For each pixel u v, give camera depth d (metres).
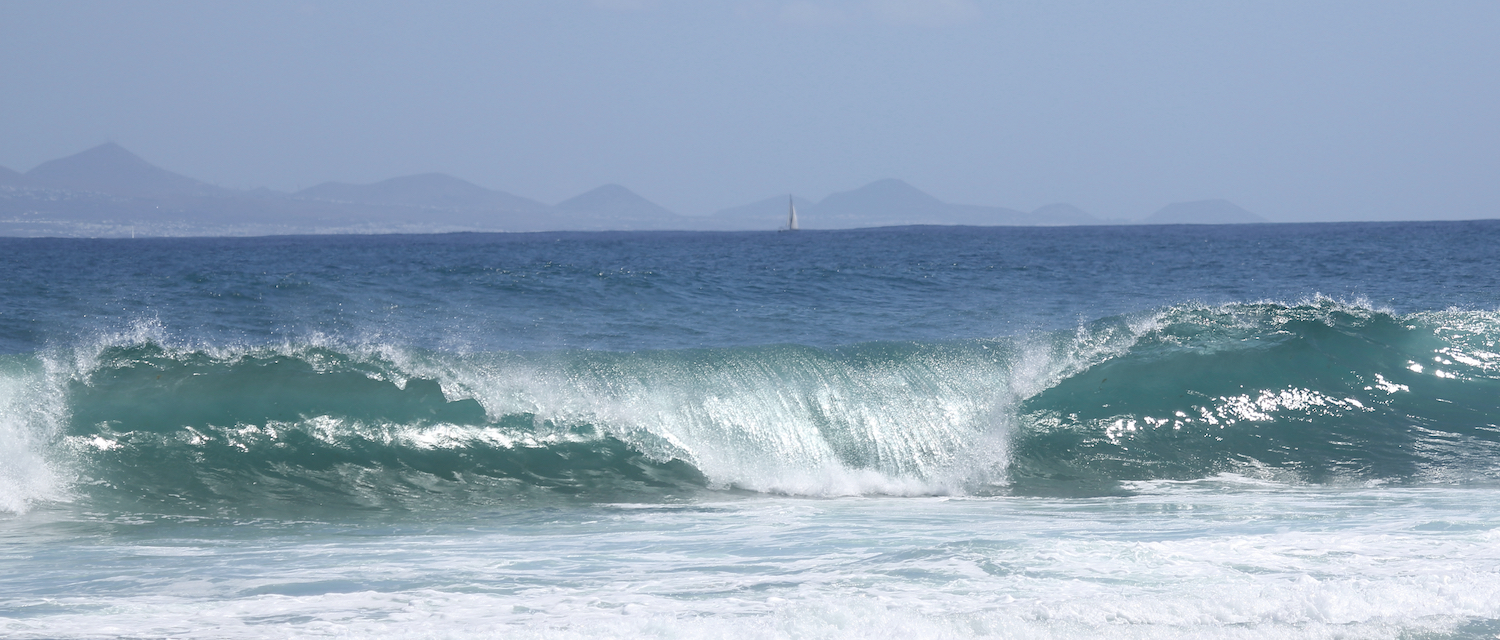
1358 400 12.75
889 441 11.06
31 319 21.89
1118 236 144.12
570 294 28.09
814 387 11.62
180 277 33.84
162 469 9.65
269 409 10.66
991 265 48.72
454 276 33.59
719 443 10.80
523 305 25.53
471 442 10.57
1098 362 13.23
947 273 40.47
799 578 5.96
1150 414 12.05
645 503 9.34
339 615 5.14
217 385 10.96
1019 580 5.62
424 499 9.36
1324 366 13.34
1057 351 13.52
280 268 44.41
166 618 5.10
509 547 7.29
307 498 9.25
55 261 54.78
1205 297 30.45
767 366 12.00
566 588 5.77
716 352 12.34
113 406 10.39
